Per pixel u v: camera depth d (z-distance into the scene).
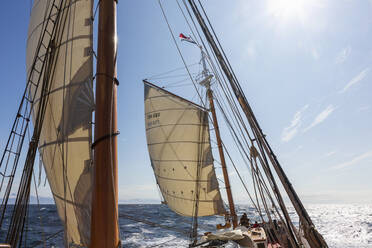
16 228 3.37
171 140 18.88
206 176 17.31
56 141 3.83
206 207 17.00
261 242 6.05
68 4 4.34
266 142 3.45
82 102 3.65
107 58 3.21
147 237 17.83
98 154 2.89
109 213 2.74
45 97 3.93
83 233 3.25
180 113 18.94
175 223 26.05
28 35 5.29
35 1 5.41
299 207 3.11
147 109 21.17
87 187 3.34
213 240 6.29
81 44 3.94
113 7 3.52
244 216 10.77
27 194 3.54
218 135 16.34
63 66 4.01
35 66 4.56
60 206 3.71
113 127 3.06
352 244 19.28
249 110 3.55
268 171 3.39
